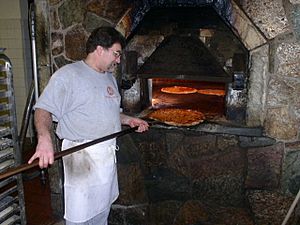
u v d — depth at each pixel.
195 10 2.33
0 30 4.58
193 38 2.42
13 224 2.21
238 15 2.17
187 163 2.55
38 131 1.60
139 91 2.69
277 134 2.25
